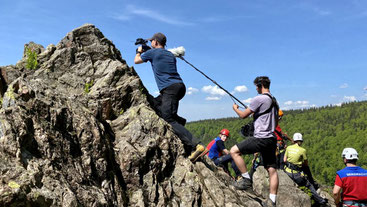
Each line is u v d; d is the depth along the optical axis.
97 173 4.22
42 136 3.80
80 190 3.71
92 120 4.65
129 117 5.62
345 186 5.29
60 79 6.12
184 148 5.95
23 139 3.55
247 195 5.90
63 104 4.48
